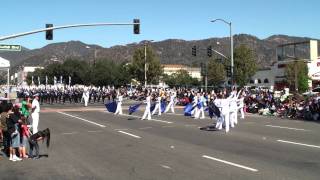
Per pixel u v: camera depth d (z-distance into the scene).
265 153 14.88
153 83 102.06
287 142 17.78
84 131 23.31
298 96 37.47
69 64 133.75
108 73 114.12
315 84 100.75
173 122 28.72
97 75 114.19
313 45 109.25
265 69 115.19
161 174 11.50
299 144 17.12
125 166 12.81
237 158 13.90
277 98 37.88
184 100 51.16
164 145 17.36
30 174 12.04
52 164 13.52
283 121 29.20
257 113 37.44
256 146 16.69
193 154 14.88
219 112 23.55
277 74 110.19
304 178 10.72
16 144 14.45
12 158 14.34
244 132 21.98
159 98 36.56
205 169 12.08
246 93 46.59
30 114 25.11
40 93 64.44
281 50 112.25
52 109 47.25
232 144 17.39
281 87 103.56
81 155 15.16
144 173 11.69
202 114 32.62
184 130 23.36
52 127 25.81
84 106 54.38
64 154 15.48
